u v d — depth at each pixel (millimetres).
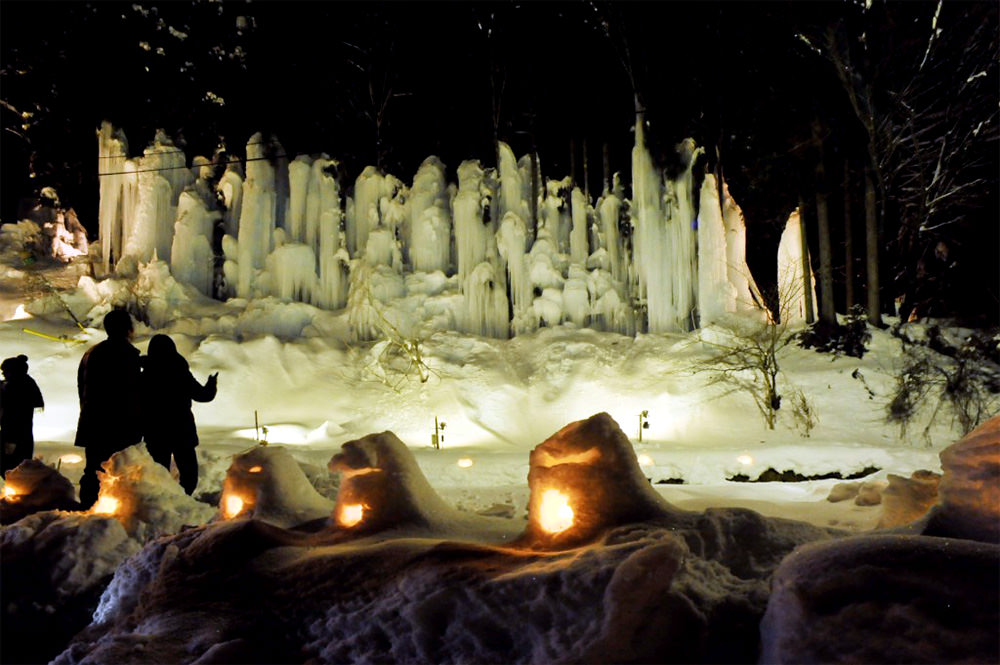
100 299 18266
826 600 2871
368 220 18766
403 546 4164
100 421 7906
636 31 18828
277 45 23266
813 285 18312
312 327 17734
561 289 18078
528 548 4180
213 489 9453
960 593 2771
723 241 17375
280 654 3809
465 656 3352
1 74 24344
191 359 16266
